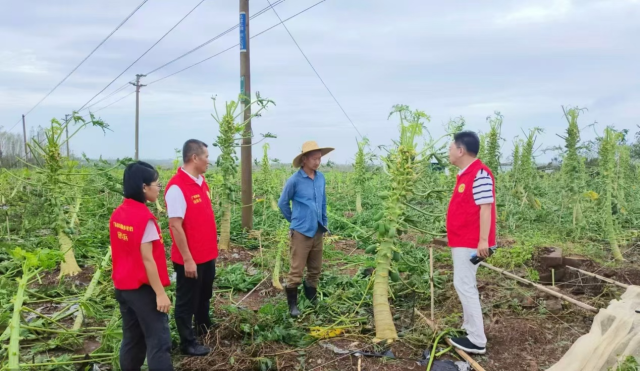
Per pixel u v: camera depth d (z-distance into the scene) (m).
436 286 5.82
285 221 9.68
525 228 9.48
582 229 9.13
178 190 3.93
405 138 4.47
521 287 5.78
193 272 3.86
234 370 3.84
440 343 4.37
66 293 5.57
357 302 5.40
